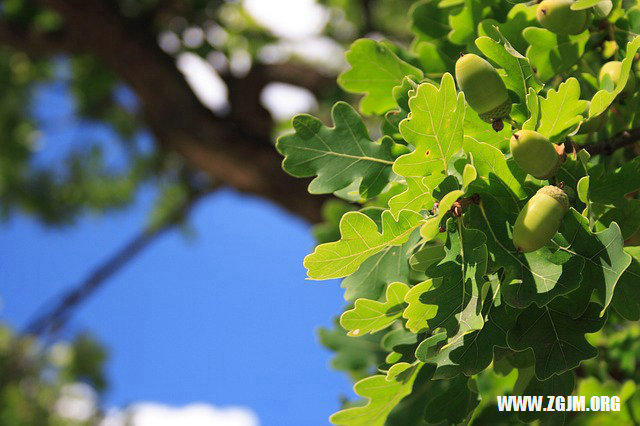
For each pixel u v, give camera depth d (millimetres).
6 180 2570
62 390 2424
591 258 428
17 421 2330
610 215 453
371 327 465
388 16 2008
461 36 547
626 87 484
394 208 430
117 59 1646
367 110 553
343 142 494
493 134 451
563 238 432
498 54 449
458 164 438
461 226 431
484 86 435
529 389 478
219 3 1745
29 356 2359
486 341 436
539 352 433
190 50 1744
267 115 1756
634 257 447
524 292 425
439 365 433
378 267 492
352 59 548
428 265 452
